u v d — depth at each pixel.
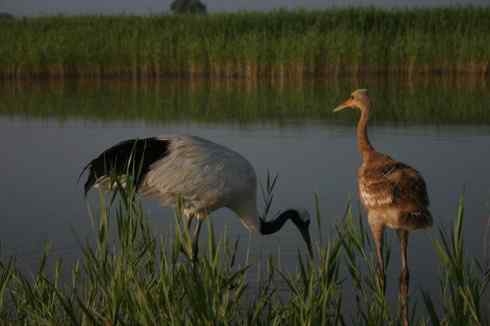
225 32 40.72
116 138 19.47
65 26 40.84
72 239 11.34
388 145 18.00
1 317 7.80
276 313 7.82
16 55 36.28
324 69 37.44
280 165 15.98
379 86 31.72
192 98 28.22
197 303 6.76
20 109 25.25
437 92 29.08
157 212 12.85
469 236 11.20
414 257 10.55
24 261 10.28
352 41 37.09
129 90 31.44
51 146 18.45
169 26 41.44
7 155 17.38
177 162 9.95
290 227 12.05
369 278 9.07
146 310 6.83
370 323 7.41
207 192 10.09
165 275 7.20
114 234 11.44
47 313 7.52
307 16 42.00
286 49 36.28
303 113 24.05
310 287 6.94
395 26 41.31
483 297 8.73
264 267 10.16
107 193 13.83
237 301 7.84
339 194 13.70
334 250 7.35
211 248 7.20
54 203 13.31
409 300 9.19
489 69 36.81
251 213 10.55
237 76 37.28
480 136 19.16
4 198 13.60
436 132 19.84
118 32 39.44
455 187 14.01
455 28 40.81
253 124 21.61
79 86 33.34
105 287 7.42
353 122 22.02
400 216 8.48
